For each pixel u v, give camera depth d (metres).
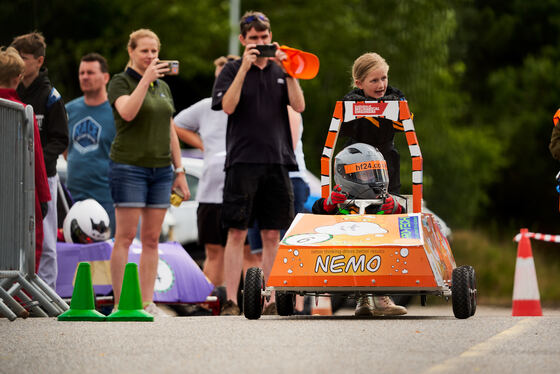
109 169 18.19
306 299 21.19
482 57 95.00
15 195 16.00
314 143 69.06
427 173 67.56
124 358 10.05
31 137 16.05
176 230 29.20
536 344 11.07
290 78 18.56
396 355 10.12
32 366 9.63
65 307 16.56
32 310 16.30
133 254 20.17
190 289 20.20
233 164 18.39
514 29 93.81
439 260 14.67
